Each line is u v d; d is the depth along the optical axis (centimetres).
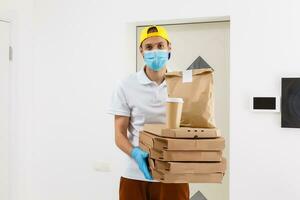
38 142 284
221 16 239
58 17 279
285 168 225
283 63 225
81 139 273
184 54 270
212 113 138
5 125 261
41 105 284
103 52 266
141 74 172
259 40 229
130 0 259
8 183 264
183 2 246
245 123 232
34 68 285
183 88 140
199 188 265
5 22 260
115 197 262
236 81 234
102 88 266
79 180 273
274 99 225
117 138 169
